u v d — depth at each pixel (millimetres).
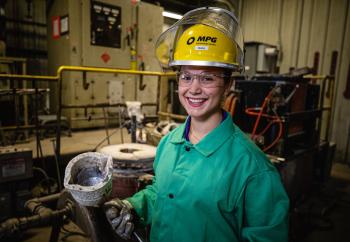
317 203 2756
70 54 3395
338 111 4305
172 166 782
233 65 707
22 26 3912
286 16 4785
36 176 2277
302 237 2148
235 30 816
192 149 758
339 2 4188
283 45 4852
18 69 3082
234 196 679
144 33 4070
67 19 3363
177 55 747
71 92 3416
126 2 3793
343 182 3422
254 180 666
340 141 4312
